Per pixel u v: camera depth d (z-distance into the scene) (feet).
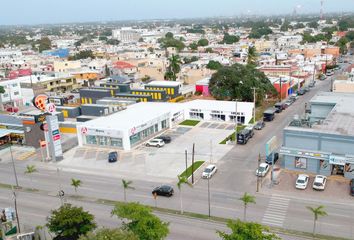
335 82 331.16
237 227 112.68
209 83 380.78
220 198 171.63
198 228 146.82
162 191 176.45
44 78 477.77
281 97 390.42
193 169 207.00
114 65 576.61
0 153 258.98
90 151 249.75
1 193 193.57
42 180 207.41
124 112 294.25
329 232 139.13
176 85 398.62
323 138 188.03
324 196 167.84
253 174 197.16
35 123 266.57
